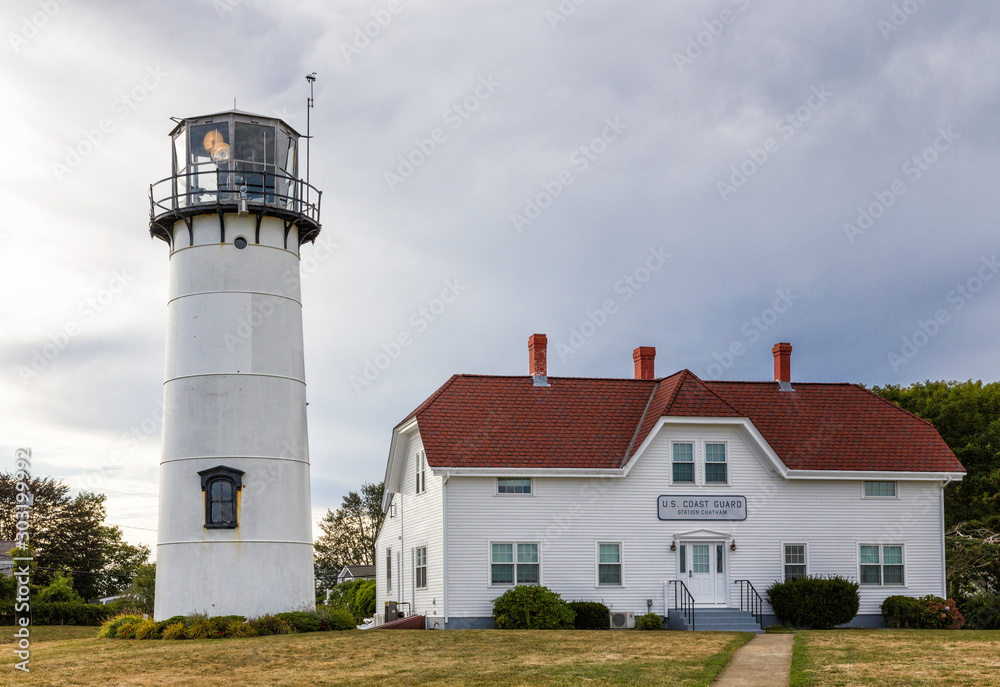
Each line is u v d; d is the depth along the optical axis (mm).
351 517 86562
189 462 29297
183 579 28828
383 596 41062
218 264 30266
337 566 85000
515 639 26594
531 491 33938
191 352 29922
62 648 26047
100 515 66375
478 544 33250
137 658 23375
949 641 25500
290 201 31500
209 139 30875
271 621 28188
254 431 29578
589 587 33781
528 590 31969
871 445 37031
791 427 37375
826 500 35906
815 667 21000
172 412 29938
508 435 34594
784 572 35219
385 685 19578
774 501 35500
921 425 38406
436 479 34156
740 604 34562
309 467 31203
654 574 34281
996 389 53969
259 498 29328
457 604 32750
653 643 25703
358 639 26391
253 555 29000
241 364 29812
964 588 40594
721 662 22047
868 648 23938
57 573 58906
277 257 30938
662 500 34750
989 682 18922
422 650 24250
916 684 18859
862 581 35781
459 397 35812
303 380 31359
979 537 43344
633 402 37250
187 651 24281
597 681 19797
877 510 36250
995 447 50438
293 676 20688
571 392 37156
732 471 35375
